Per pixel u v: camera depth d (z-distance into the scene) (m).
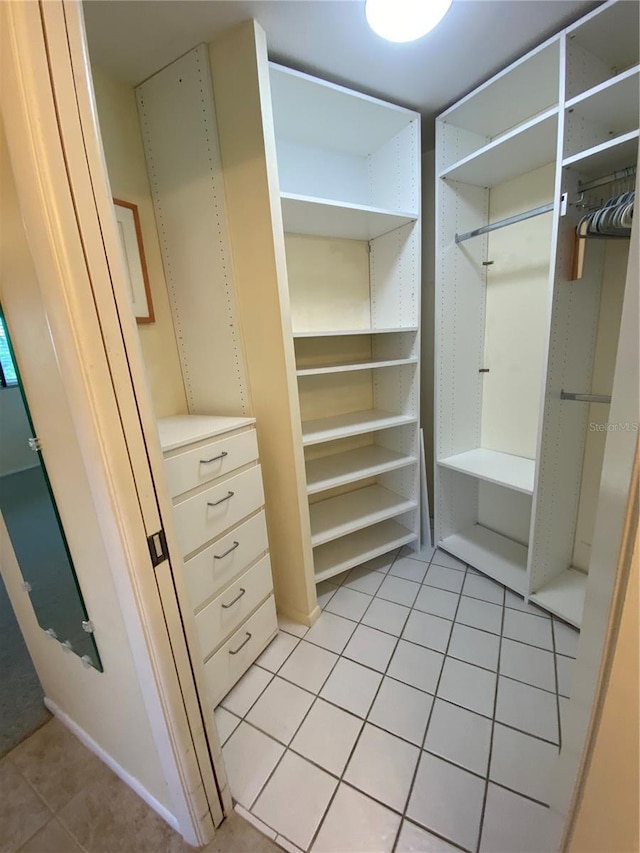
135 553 0.72
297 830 0.99
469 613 1.71
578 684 0.54
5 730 1.31
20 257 0.64
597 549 0.47
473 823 0.98
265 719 1.29
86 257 0.59
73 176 0.56
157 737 0.88
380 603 1.81
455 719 1.25
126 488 0.69
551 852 0.64
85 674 1.07
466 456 2.08
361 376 2.19
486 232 1.79
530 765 1.10
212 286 1.46
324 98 1.45
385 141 1.80
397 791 1.06
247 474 1.41
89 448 0.66
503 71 1.36
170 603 0.80
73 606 0.96
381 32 1.12
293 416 1.46
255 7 1.09
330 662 1.50
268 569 1.56
